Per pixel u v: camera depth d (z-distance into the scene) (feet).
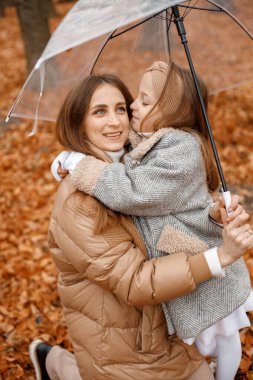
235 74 9.49
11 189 19.51
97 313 7.20
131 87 10.28
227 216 6.34
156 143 6.91
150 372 7.25
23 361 10.92
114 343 7.16
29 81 7.14
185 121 7.14
